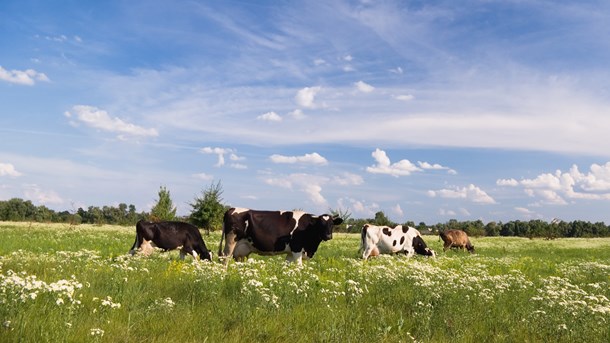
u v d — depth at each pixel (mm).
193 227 19219
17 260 13188
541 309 8461
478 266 17625
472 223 112875
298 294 9312
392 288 10453
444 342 6957
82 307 7164
